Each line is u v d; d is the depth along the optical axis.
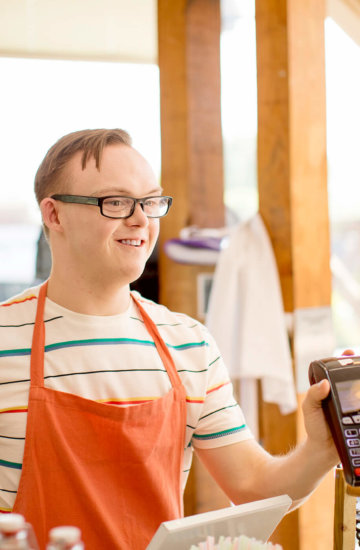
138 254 1.23
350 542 1.13
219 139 3.52
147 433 1.22
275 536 2.76
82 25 4.69
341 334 6.00
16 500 1.16
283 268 2.86
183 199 3.46
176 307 3.45
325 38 2.91
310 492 1.25
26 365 1.21
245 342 2.79
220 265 2.89
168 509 1.24
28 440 1.17
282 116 2.82
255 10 2.88
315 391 1.13
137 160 1.25
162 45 3.45
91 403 1.19
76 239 1.22
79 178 1.22
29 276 5.51
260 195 2.92
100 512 1.17
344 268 4.79
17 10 4.42
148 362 1.29
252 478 1.29
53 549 0.74
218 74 3.49
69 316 1.26
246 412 2.88
